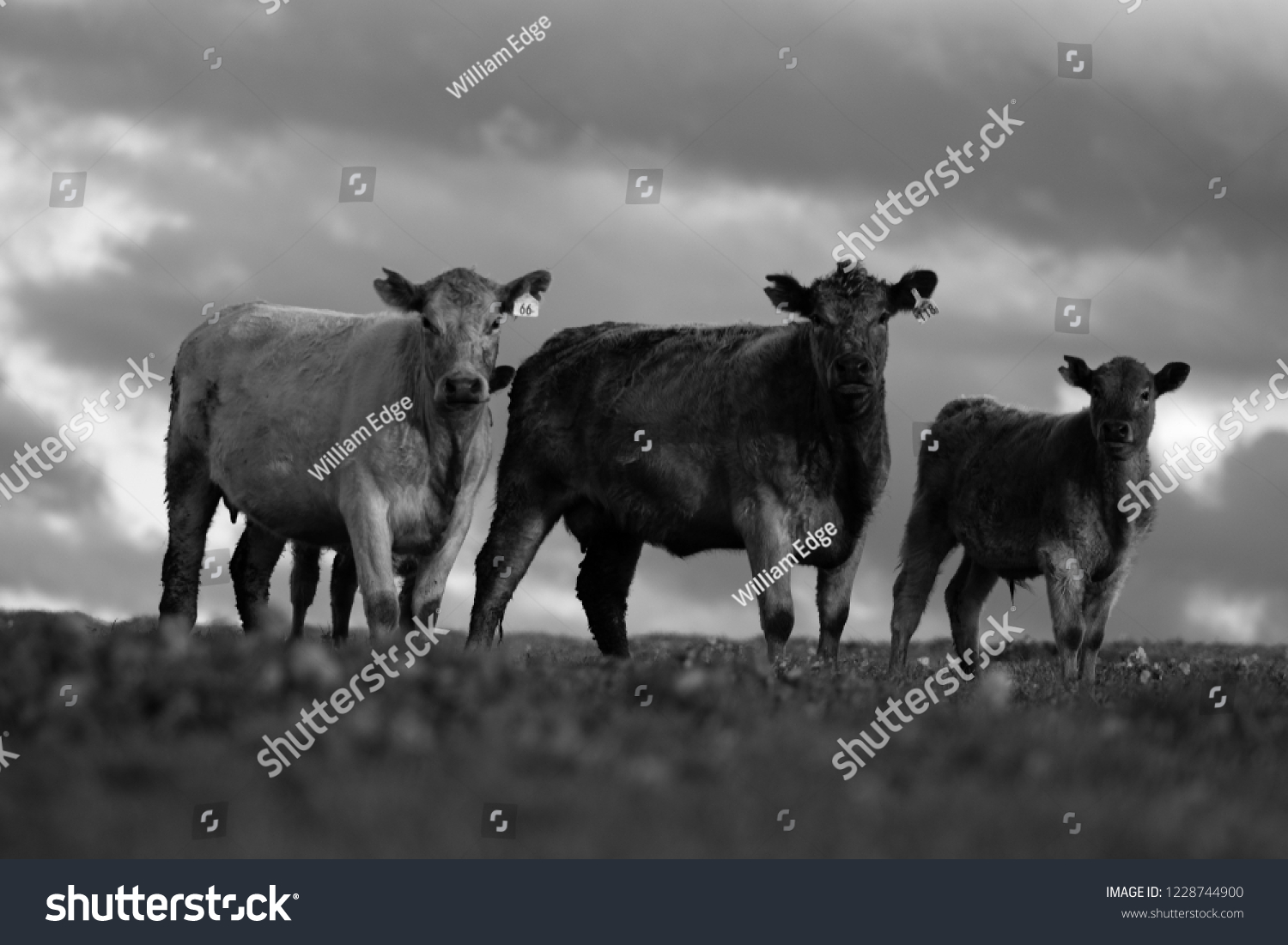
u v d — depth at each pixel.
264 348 16.59
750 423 16.61
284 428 15.93
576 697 10.09
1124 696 12.99
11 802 7.36
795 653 22.06
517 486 18.38
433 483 15.29
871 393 16.02
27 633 11.34
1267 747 10.14
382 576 14.97
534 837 7.12
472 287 14.98
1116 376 17.70
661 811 7.48
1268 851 7.49
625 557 18.97
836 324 16.08
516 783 7.67
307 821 7.27
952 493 20.08
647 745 8.66
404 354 15.23
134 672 9.52
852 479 16.66
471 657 12.20
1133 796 8.21
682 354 17.31
